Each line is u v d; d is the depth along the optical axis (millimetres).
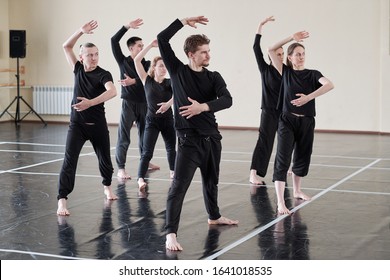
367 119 14836
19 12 17641
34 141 13492
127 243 5703
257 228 6215
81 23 17062
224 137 14188
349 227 6234
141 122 9250
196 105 5176
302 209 7047
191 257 5270
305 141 7129
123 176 9070
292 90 6867
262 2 15414
